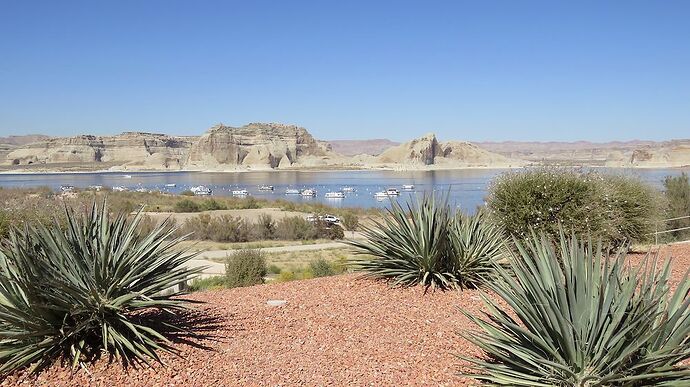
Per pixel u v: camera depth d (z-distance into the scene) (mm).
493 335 5172
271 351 6230
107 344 5914
